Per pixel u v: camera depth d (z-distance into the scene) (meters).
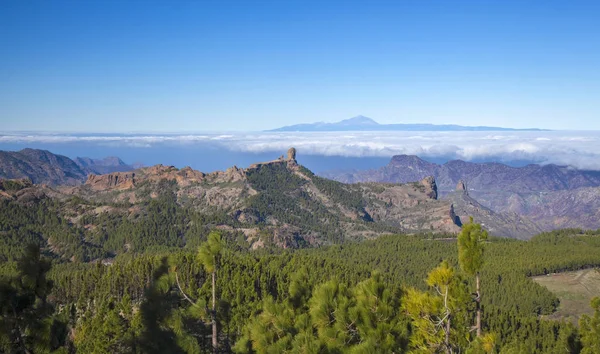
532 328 111.75
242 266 124.38
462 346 27.52
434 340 26.69
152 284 26.39
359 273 140.62
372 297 27.81
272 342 25.20
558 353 74.44
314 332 27.03
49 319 21.75
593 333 47.25
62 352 22.36
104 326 73.12
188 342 25.31
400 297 28.75
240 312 79.69
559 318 145.25
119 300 107.19
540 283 174.12
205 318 27.23
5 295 20.38
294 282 33.53
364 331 26.23
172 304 26.48
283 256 159.75
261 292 103.75
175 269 28.00
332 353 24.44
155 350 24.67
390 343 25.64
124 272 118.31
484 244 27.17
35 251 21.81
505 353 41.75
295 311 31.31
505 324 108.94
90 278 124.25
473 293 27.88
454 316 27.30
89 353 71.12
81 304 107.12
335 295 28.31
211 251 29.06
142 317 25.59
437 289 27.38
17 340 21.00
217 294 89.56
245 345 27.02
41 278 21.64
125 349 26.25
